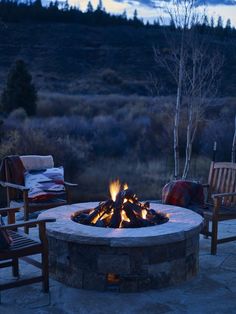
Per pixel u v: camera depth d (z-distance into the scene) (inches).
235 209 213.8
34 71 1325.0
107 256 162.4
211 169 233.8
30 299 158.6
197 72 354.0
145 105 811.4
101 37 1621.6
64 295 161.8
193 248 176.2
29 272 184.2
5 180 242.2
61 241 170.4
